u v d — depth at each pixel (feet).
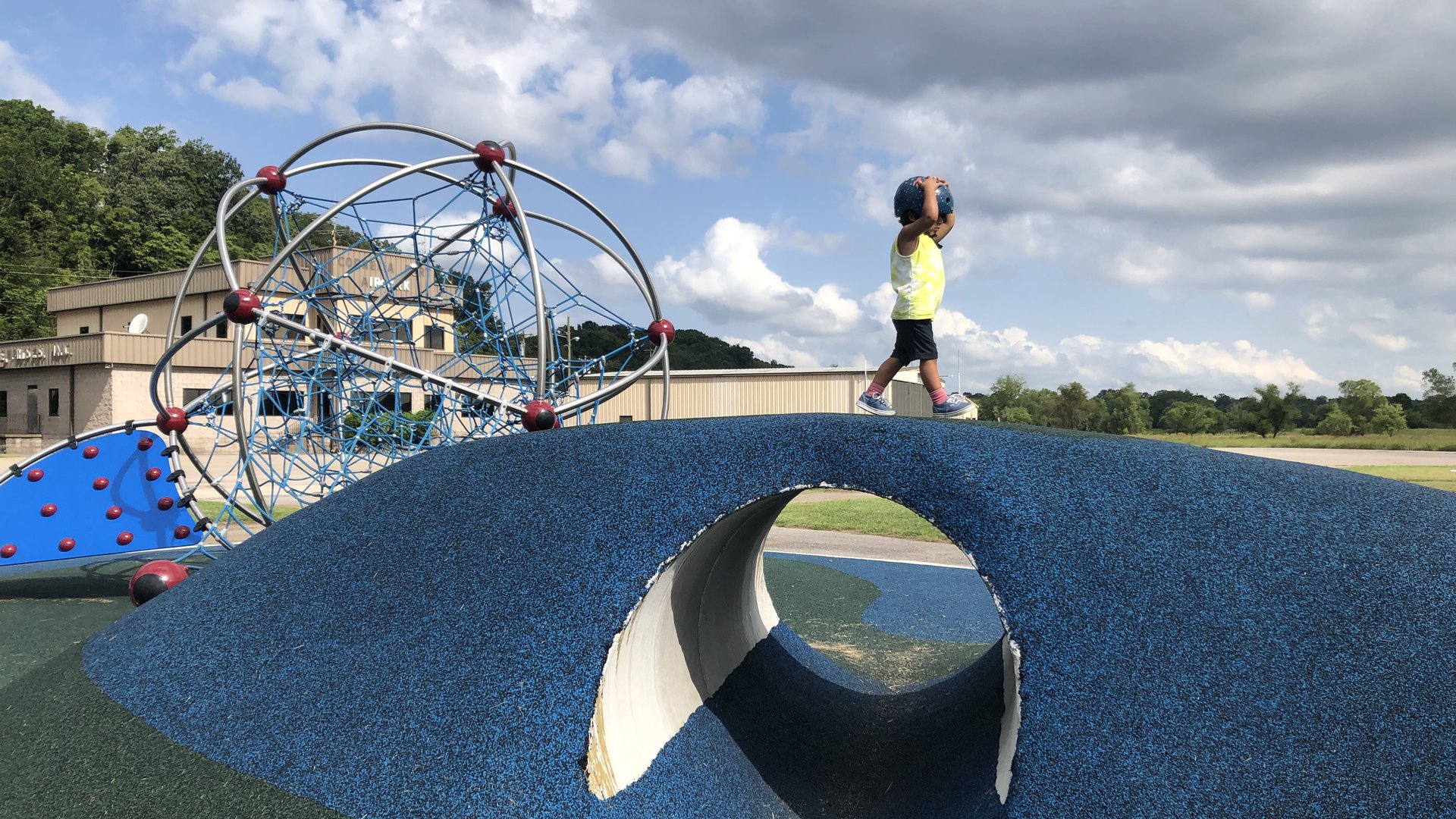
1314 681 7.30
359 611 10.36
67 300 133.39
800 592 25.44
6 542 21.95
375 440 27.20
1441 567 7.92
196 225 221.87
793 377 98.58
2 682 15.67
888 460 9.16
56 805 8.96
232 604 11.66
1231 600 7.84
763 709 12.38
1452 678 7.13
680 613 11.58
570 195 25.70
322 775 8.77
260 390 23.84
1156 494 8.73
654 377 101.45
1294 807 6.79
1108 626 7.86
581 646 8.86
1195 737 7.23
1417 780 6.71
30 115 242.17
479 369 28.27
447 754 8.55
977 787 9.07
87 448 23.29
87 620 20.52
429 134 23.57
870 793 10.60
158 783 9.04
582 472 10.71
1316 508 8.65
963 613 22.84
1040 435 9.77
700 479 9.82
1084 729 7.48
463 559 10.34
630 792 8.61
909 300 18.33
